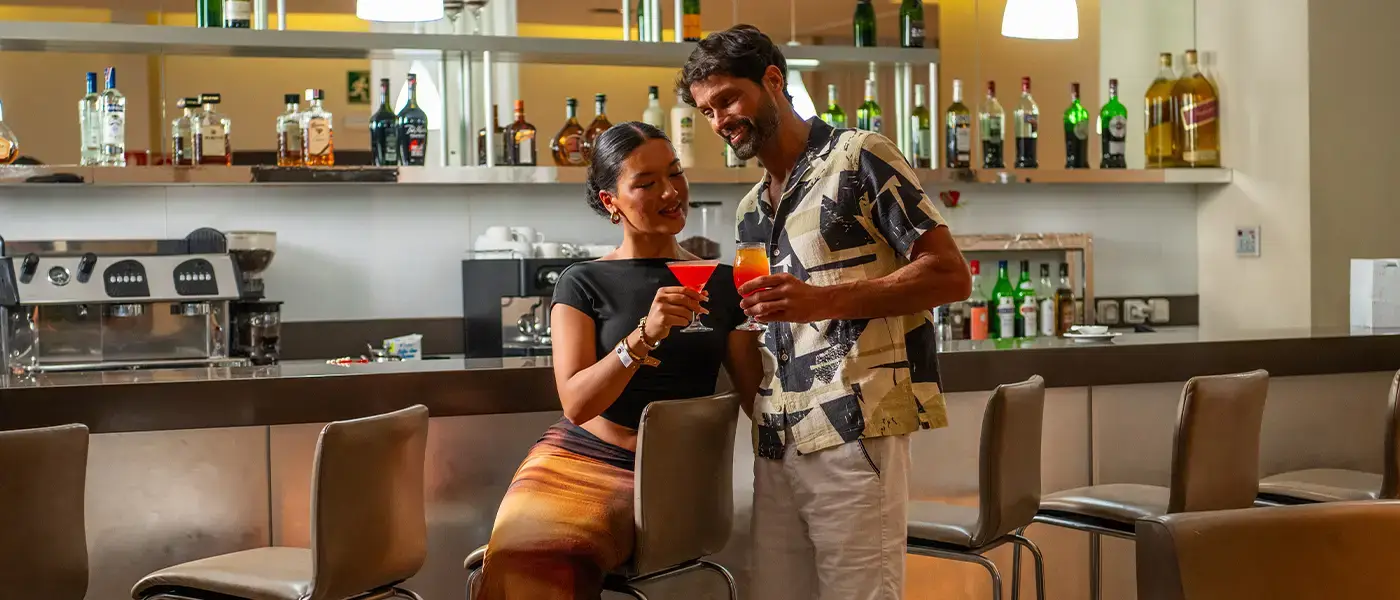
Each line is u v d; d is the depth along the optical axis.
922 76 4.71
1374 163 4.61
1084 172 4.81
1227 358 3.27
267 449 2.70
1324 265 4.56
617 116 4.66
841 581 2.07
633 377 2.20
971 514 2.58
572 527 2.09
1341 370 3.39
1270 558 1.52
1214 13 4.99
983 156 4.84
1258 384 2.68
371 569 2.18
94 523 2.62
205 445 2.67
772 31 4.69
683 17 4.52
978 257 5.08
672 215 2.21
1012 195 5.13
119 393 2.55
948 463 3.06
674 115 4.54
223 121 4.12
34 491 2.07
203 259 3.96
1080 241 5.11
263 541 2.71
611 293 2.19
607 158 2.21
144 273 3.88
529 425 2.81
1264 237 4.80
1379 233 4.63
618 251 2.30
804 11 4.71
